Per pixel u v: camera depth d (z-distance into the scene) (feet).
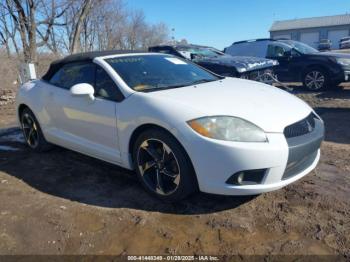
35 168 14.66
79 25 49.16
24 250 9.14
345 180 12.21
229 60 26.40
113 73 12.45
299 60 33.06
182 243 9.18
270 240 9.13
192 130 9.85
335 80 31.37
